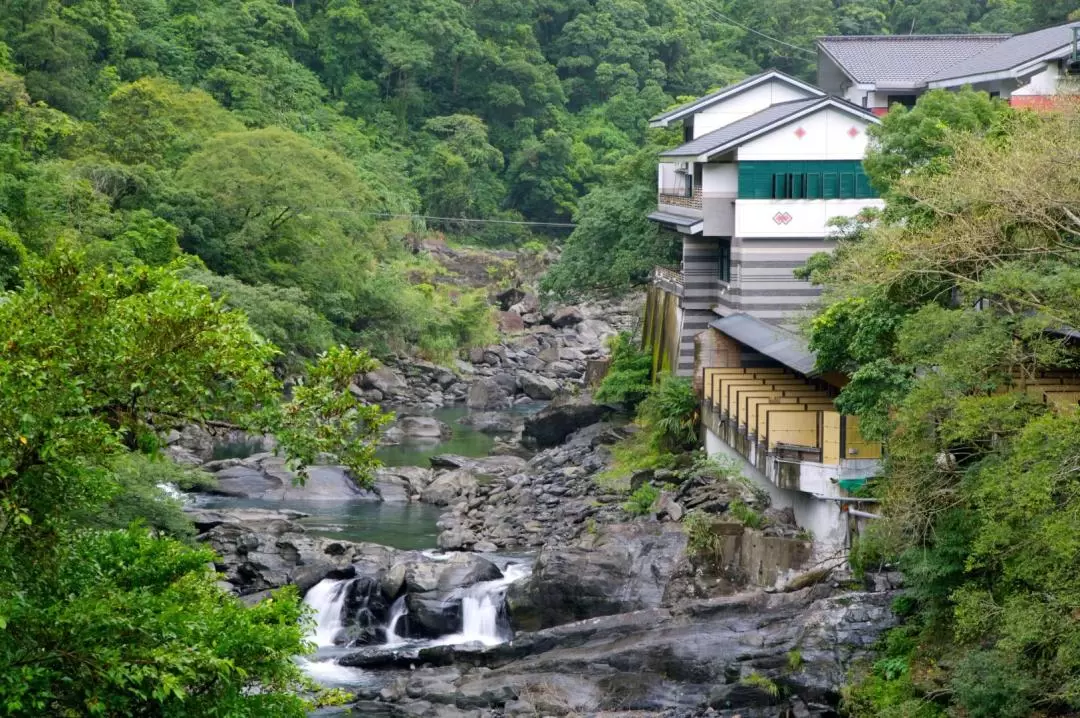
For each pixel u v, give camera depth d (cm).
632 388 5906
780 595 3294
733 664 3134
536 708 3103
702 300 5428
